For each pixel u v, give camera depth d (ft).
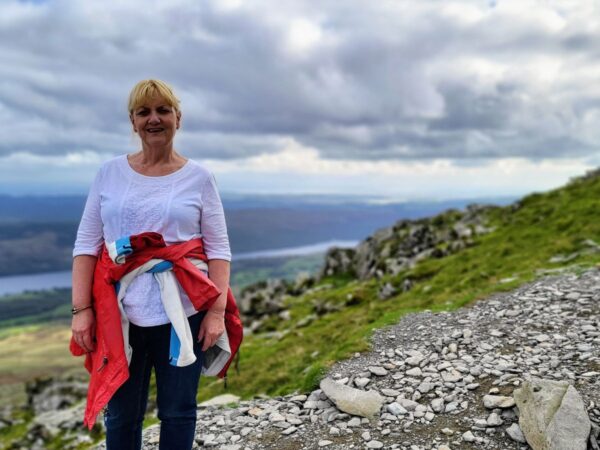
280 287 149.69
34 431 91.56
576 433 20.48
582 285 43.96
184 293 15.19
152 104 14.82
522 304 41.24
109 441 16.28
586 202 97.76
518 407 23.45
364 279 127.54
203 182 15.67
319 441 24.36
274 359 63.41
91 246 15.67
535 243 84.94
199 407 33.42
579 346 30.78
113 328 14.93
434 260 103.04
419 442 23.00
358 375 31.24
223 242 16.15
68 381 148.15
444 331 37.40
